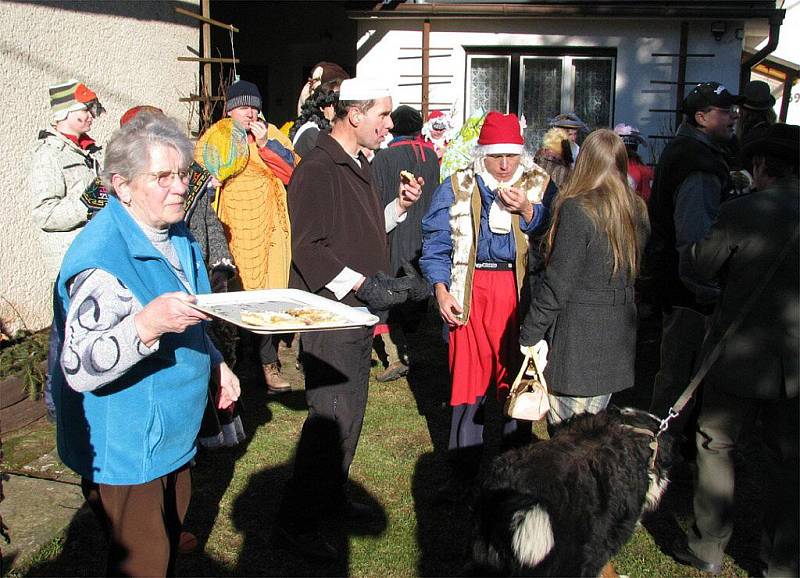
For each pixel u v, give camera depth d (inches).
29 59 215.8
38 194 177.0
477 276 155.7
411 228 235.6
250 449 185.5
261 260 210.7
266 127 221.1
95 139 243.9
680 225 166.4
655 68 389.7
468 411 158.6
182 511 107.3
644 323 306.7
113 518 97.0
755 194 125.6
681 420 170.1
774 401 125.0
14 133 211.6
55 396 99.3
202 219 177.3
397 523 153.9
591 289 134.9
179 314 85.0
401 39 388.8
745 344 124.5
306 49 488.1
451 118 344.8
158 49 277.6
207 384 105.2
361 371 140.3
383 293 130.3
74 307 89.4
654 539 152.4
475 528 105.5
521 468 104.0
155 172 94.3
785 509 123.9
